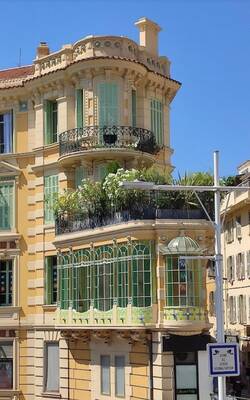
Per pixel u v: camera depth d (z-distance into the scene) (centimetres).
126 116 3891
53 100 4172
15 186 4244
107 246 3525
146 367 3331
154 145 3925
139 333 3300
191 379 3259
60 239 3834
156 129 4175
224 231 6112
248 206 5481
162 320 3278
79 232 3716
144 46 4184
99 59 3838
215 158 2362
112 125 3831
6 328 4134
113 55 3912
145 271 3334
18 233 4194
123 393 3459
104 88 3881
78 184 3969
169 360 3256
